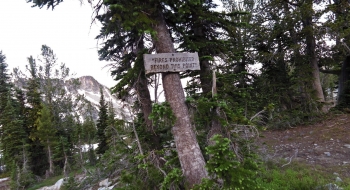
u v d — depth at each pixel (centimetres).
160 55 395
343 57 1370
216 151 282
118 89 437
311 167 665
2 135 2420
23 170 2017
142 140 538
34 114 2566
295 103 1373
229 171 277
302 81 1230
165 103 385
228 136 449
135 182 439
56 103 3591
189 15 504
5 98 2762
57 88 4003
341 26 1061
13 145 2281
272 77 1384
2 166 2712
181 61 406
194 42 495
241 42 1130
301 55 1263
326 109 1295
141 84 533
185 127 390
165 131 582
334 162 691
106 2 384
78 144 2603
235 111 518
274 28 1279
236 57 560
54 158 2361
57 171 2245
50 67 4509
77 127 2777
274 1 1263
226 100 516
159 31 421
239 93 543
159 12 431
